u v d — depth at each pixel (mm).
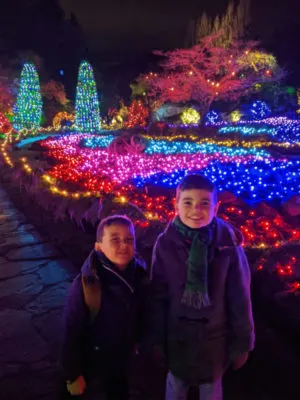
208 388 2525
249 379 3184
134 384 3129
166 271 2301
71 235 6969
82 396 2555
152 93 39062
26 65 32625
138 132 31062
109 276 2328
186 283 2189
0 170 14859
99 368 2434
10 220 8141
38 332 3953
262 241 5734
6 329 4012
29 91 32594
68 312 2352
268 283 4566
